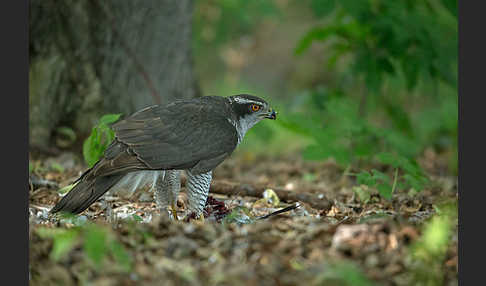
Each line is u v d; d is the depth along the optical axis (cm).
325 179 1375
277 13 2089
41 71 1323
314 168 1487
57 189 1105
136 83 1420
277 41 2705
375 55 1402
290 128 1226
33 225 841
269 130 1566
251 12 2083
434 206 1008
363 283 678
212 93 2312
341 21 1549
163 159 909
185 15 1498
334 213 1048
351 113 1246
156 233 819
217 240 798
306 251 781
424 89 1800
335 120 1579
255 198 1133
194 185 958
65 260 750
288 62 2625
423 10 1470
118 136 903
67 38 1331
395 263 758
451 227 848
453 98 1872
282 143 1891
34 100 1323
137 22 1395
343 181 1311
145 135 910
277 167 1534
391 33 1311
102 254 696
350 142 1252
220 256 768
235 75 2531
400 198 1136
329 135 1189
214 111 992
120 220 877
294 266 748
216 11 2089
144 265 745
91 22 1345
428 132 1858
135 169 888
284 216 943
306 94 1642
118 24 1369
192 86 1560
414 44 1338
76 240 774
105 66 1373
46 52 1325
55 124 1348
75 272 735
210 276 726
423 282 742
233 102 1041
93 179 889
